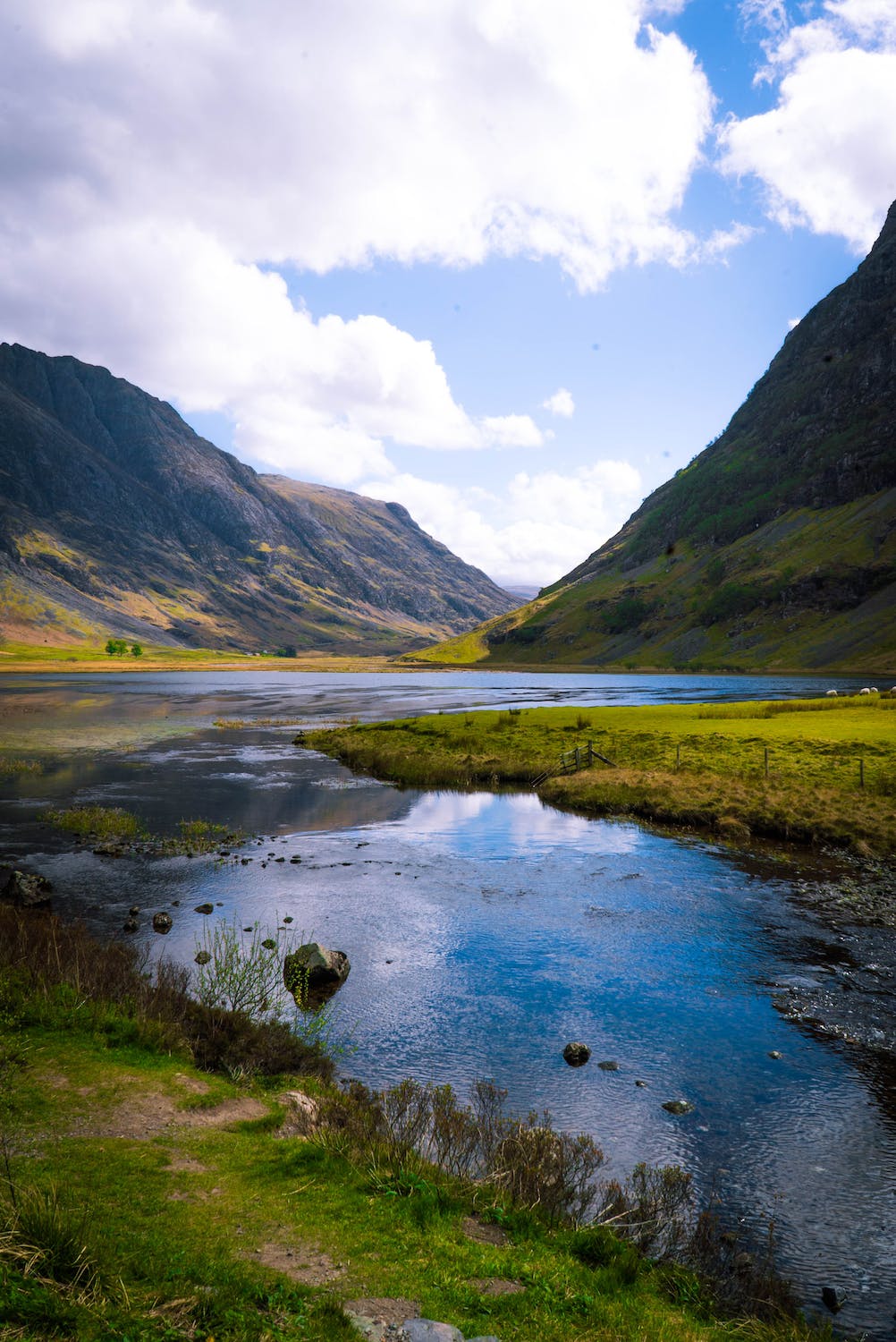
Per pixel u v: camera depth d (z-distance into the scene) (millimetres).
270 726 89625
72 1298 6438
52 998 16219
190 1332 6422
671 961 22328
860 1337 9516
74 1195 8945
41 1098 12000
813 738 52500
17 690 160000
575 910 26844
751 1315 9062
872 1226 11695
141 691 162000
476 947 23406
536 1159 11844
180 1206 9078
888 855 33000
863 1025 18406
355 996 19859
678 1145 13742
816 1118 14609
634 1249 9844
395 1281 7875
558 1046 17375
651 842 36812
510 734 67188
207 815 42625
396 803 46875
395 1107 14055
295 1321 6801
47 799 46031
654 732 61250
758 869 31922
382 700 135500
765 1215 11914
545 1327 7340
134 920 24719
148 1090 12820
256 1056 15492
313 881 30141
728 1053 17078
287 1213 9211
